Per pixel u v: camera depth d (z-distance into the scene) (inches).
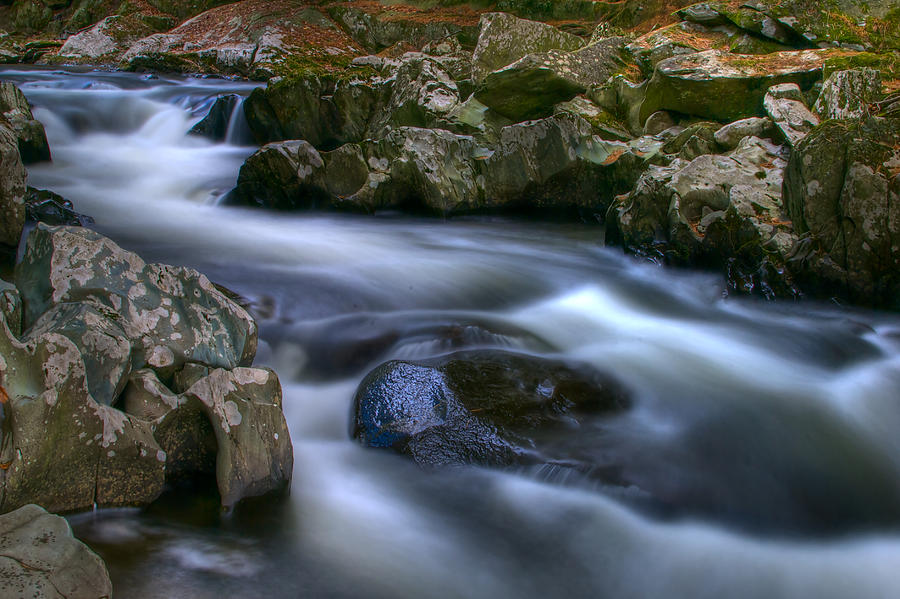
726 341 211.3
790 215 241.8
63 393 115.3
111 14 765.3
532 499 138.7
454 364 170.9
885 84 301.9
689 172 265.1
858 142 221.8
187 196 361.1
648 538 132.0
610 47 384.5
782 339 213.2
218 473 127.6
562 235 321.1
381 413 155.3
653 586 122.6
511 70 360.8
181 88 525.0
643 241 271.4
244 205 345.1
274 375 134.5
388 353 186.5
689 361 194.9
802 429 166.7
